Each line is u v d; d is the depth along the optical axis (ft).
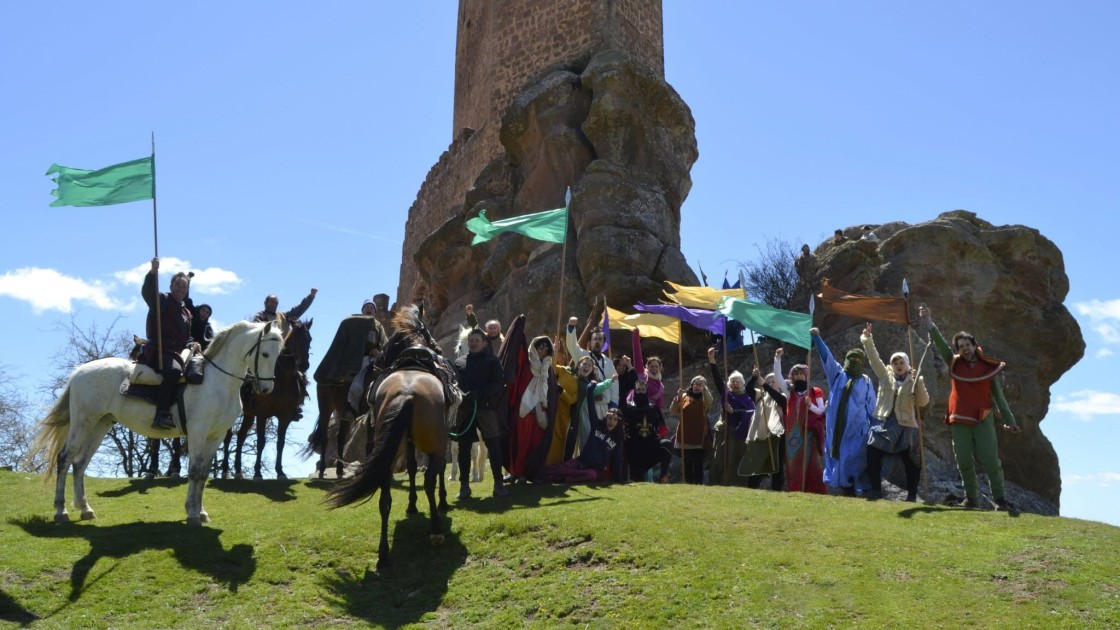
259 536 34.24
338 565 31.65
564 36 100.01
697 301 51.47
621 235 79.92
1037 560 28.48
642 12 103.76
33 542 32.73
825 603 25.81
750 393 47.73
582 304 79.92
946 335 75.97
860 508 35.40
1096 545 29.63
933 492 56.65
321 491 42.91
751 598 26.40
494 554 31.73
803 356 73.87
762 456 45.34
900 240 80.43
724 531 32.14
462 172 112.57
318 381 48.37
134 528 34.99
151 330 36.68
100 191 38.29
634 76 87.97
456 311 95.91
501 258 89.86
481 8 117.80
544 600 27.78
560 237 47.62
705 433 49.83
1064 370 81.35
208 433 36.76
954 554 29.25
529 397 41.75
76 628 26.66
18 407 99.55
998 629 23.70
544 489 39.70
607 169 84.07
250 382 40.83
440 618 27.66
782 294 86.33
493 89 105.91
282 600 29.07
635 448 46.24
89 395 36.81
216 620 27.78
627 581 28.35
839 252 78.95
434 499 31.96
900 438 39.75
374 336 48.80
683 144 92.58
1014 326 78.48
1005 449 75.10
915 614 24.77
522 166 94.84
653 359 50.96
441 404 31.96
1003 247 80.79
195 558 31.89
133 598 28.81
